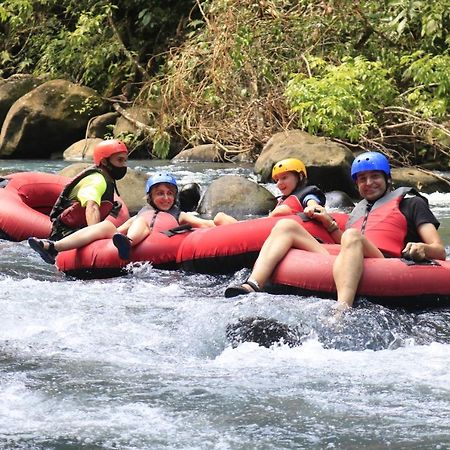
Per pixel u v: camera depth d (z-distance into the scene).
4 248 13.95
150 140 28.83
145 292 11.03
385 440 6.34
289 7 26.81
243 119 25.95
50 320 9.57
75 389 7.42
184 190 18.11
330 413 6.86
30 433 6.46
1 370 7.95
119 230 12.65
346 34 25.92
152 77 31.66
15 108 29.52
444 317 9.89
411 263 10.20
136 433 6.47
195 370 7.98
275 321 9.12
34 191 16.03
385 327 9.25
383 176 11.34
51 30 35.09
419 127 23.98
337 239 11.66
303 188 12.72
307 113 22.64
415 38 25.53
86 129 30.11
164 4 33.94
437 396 7.23
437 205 18.47
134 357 8.41
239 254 11.80
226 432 6.50
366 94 23.36
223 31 25.48
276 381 7.62
